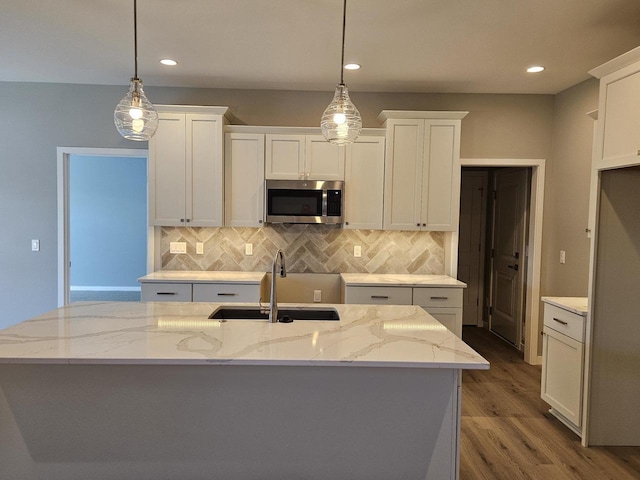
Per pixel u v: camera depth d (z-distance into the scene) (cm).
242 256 454
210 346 195
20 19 291
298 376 202
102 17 287
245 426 204
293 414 204
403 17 280
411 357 186
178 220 415
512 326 522
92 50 344
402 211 420
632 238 288
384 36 310
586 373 292
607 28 293
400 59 354
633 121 254
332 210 416
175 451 203
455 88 431
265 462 205
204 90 441
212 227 446
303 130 416
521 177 503
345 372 203
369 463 206
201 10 275
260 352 188
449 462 205
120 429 201
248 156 419
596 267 288
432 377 203
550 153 450
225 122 426
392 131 414
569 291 418
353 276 432
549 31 298
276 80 414
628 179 286
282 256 247
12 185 438
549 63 358
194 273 436
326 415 204
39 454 200
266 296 436
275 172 420
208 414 202
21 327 223
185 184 413
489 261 596
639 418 294
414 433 205
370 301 398
